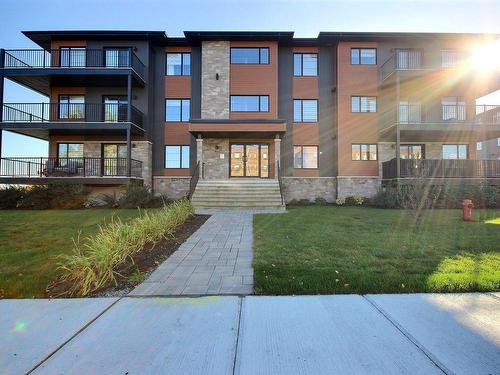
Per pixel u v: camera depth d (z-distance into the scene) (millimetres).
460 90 18219
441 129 16266
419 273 4402
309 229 8250
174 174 18594
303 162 18766
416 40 18219
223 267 4918
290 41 18578
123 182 16109
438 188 13875
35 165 16812
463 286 3875
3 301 3604
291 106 18844
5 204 14273
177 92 18734
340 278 4211
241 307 3404
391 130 17047
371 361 2400
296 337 2768
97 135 18094
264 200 14023
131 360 2426
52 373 2271
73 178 15969
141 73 17828
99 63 17828
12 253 5766
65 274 4477
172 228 7914
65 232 7957
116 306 3449
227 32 17750
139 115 17734
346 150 18156
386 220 9977
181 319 3127
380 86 18125
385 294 3723
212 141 18406
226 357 2467
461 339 2703
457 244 6297
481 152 27188
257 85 18438
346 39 18172
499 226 8648
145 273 4625
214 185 15203
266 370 2299
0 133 16359
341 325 2971
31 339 2748
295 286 3938
